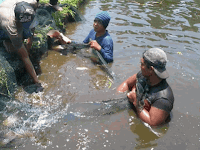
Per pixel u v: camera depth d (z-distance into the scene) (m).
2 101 3.42
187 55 5.06
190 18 7.26
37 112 3.25
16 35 3.35
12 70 3.75
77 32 6.13
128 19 6.96
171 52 5.17
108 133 2.92
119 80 4.15
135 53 5.11
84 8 7.80
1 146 2.68
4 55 3.96
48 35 5.05
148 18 7.11
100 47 4.66
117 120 3.16
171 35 6.04
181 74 4.34
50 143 2.74
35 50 4.55
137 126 3.06
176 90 3.85
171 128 3.05
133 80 3.72
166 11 7.79
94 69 4.50
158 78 2.97
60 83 3.98
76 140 2.79
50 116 3.18
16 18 3.25
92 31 5.20
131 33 6.06
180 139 2.88
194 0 9.13
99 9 7.76
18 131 2.91
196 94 3.78
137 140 2.83
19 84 3.89
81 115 3.22
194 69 4.54
